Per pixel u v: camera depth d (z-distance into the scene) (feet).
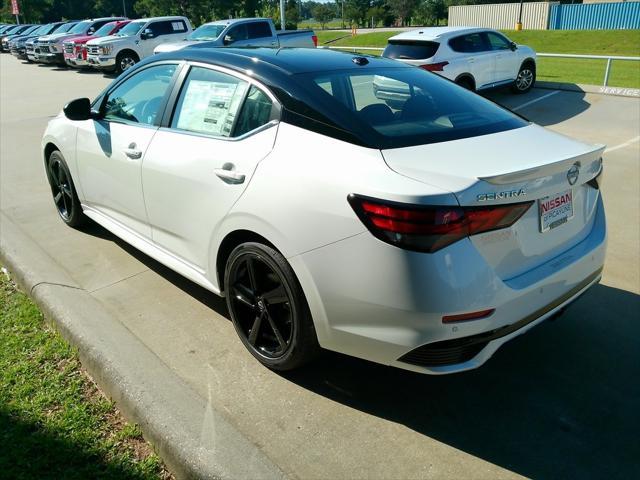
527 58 41.65
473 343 7.78
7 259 13.50
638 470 7.80
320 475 7.69
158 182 11.28
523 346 10.69
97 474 7.54
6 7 217.77
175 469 7.63
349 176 7.96
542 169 7.84
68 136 14.66
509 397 9.27
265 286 9.52
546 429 8.57
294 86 9.57
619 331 11.11
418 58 36.40
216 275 10.47
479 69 38.01
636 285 12.92
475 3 217.15
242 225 9.30
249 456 7.58
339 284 7.98
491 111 10.55
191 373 9.81
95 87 53.67
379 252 7.55
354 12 246.88
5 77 65.05
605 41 115.03
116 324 10.75
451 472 7.76
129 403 8.57
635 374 9.83
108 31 70.95
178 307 11.98
